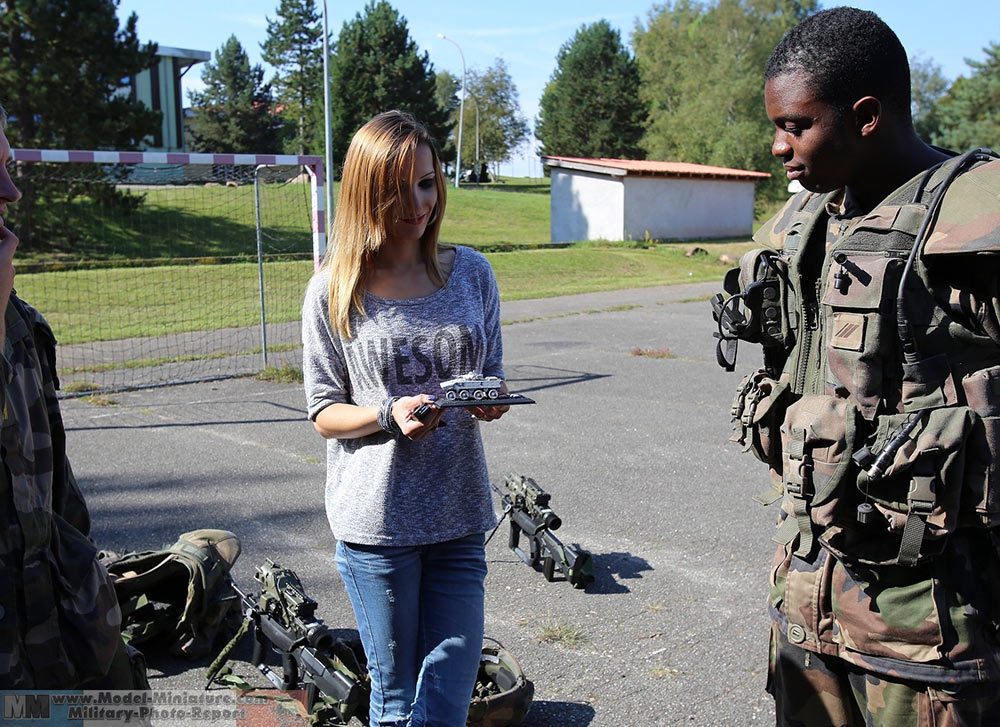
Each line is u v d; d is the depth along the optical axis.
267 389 9.54
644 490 6.00
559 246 30.27
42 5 22.86
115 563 3.75
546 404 8.69
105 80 24.83
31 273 17.20
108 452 6.96
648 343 12.68
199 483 6.15
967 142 43.00
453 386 2.12
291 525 5.33
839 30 1.94
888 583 1.97
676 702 3.37
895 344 1.90
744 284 2.33
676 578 4.55
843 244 1.99
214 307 15.05
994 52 43.94
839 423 1.94
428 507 2.29
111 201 20.38
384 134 2.24
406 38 61.91
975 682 1.91
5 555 1.83
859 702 2.13
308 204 18.06
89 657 2.00
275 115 75.56
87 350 11.95
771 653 2.35
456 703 2.27
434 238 2.39
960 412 1.84
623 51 68.19
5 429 1.83
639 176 32.69
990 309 1.83
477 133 85.19
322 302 2.35
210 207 21.72
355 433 2.27
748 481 6.20
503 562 4.80
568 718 3.26
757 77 47.88
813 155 2.00
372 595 2.31
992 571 1.94
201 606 3.60
